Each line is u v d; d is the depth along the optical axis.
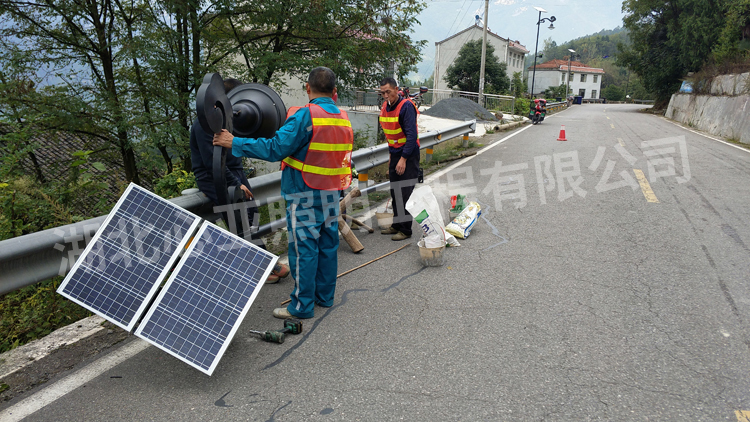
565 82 88.19
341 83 10.89
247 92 3.78
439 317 3.37
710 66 23.23
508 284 3.93
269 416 2.35
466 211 5.38
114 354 2.94
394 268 4.35
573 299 3.62
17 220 4.27
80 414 2.38
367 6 9.89
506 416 2.32
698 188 7.32
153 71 8.80
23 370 2.76
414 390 2.53
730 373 2.65
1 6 8.13
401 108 4.95
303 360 2.86
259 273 2.86
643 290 3.76
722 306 3.47
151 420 2.33
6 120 7.79
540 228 5.45
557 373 2.67
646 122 23.92
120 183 5.10
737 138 14.66
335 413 2.36
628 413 2.33
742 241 4.89
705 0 31.53
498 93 46.41
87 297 2.63
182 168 9.07
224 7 8.81
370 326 3.26
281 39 10.27
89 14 8.59
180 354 2.58
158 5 8.57
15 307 3.85
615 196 6.88
